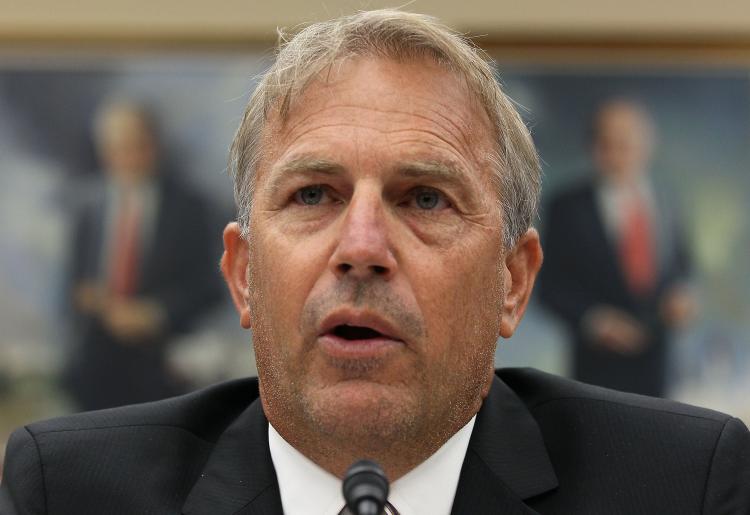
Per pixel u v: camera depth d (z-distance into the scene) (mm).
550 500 3828
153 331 9047
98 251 9109
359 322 3299
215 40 9141
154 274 9078
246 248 4008
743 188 9000
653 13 9070
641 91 9062
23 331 9047
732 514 3797
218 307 9062
